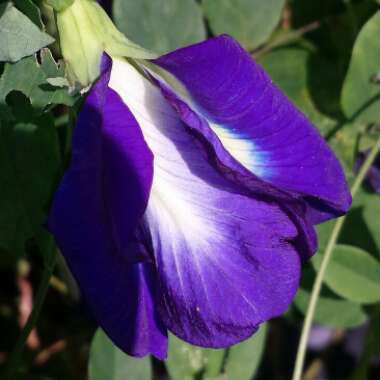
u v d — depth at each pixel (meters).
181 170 0.11
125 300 0.11
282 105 0.11
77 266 0.10
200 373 0.14
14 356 0.13
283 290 0.11
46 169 0.13
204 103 0.11
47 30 0.12
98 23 0.11
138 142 0.10
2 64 0.12
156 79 0.11
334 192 0.11
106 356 0.14
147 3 0.14
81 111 0.10
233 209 0.11
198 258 0.11
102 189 0.10
